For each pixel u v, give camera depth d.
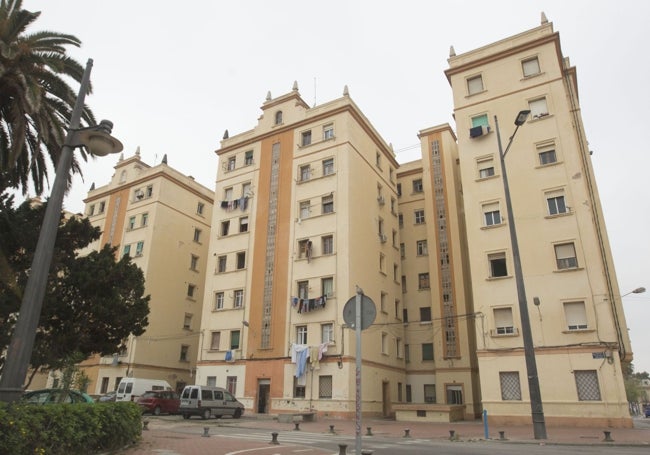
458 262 39.81
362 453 8.02
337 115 38.94
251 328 36.75
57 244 18.53
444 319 38.88
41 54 17.48
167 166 49.53
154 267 45.75
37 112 15.52
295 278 35.94
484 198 31.56
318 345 33.09
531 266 28.75
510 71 33.25
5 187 18.02
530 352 17.55
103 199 54.06
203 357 38.78
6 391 8.00
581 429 22.69
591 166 32.31
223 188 43.72
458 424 27.36
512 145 31.66
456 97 34.84
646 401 118.62
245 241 40.06
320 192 37.31
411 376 39.91
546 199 29.66
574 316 27.00
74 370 16.80
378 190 41.88
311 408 31.81
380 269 39.19
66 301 17.92
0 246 16.06
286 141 41.22
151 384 36.81
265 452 12.25
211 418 29.41
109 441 10.95
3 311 15.74
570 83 34.59
